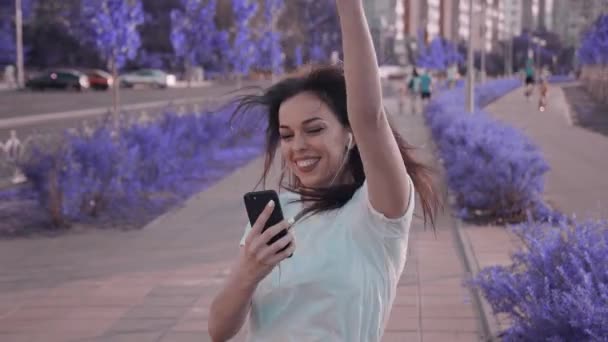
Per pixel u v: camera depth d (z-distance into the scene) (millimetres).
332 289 2309
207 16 27125
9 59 58094
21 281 8133
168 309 7035
